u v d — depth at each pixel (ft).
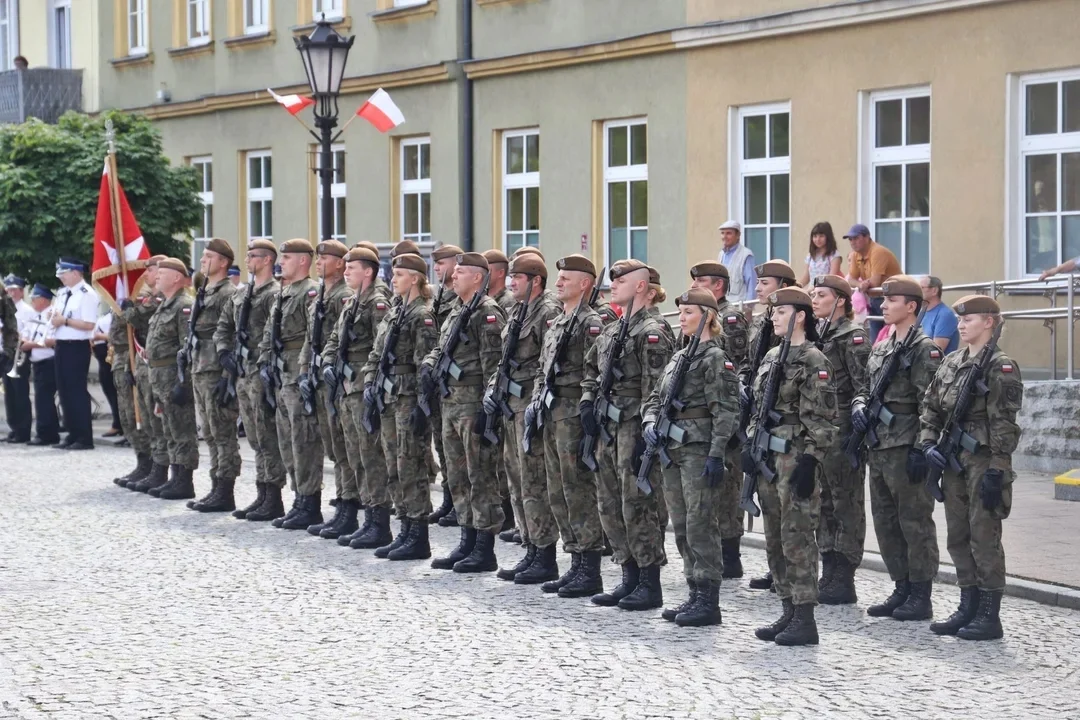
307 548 40.65
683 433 30.83
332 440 42.11
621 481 32.63
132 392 52.39
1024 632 30.14
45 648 29.07
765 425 29.84
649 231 67.46
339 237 83.76
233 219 90.58
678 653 28.60
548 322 36.11
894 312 32.04
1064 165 53.78
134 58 97.19
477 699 25.32
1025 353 54.54
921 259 58.18
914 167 58.29
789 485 29.30
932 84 56.90
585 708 24.79
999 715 24.38
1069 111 53.62
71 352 63.82
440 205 76.74
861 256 51.62
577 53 69.26
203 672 27.20
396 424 39.11
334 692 25.82
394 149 79.77
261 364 44.47
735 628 30.81
